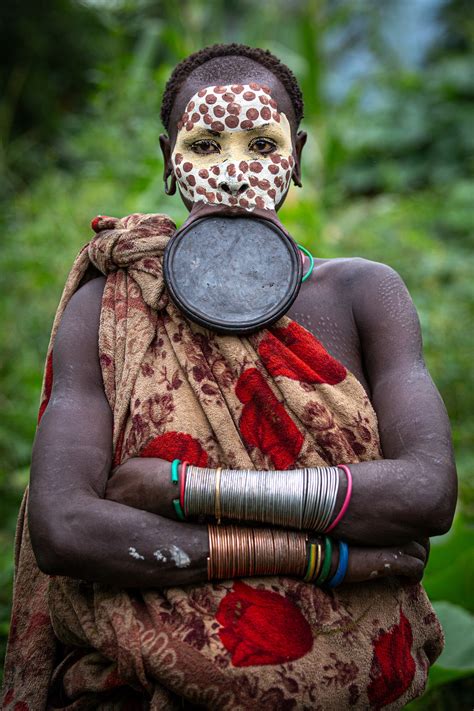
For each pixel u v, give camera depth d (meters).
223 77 2.86
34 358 7.45
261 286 2.71
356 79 13.90
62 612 2.73
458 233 10.59
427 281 8.24
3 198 9.59
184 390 2.67
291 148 2.88
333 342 2.89
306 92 9.82
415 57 15.32
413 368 2.79
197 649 2.48
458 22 14.81
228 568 2.52
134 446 2.65
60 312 2.97
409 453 2.61
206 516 2.58
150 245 2.81
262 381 2.67
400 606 2.74
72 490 2.53
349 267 3.00
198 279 2.71
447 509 2.55
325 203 9.77
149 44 9.16
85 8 12.91
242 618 2.52
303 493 2.49
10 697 2.93
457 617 4.08
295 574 2.58
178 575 2.51
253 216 2.76
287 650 2.51
